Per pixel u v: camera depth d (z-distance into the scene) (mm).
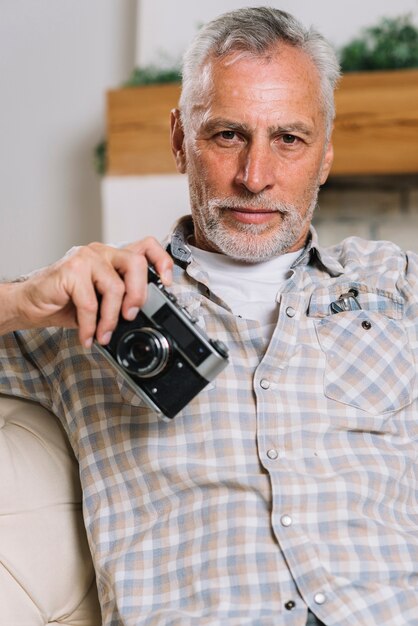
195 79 1415
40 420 1413
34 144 4230
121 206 3766
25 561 1297
